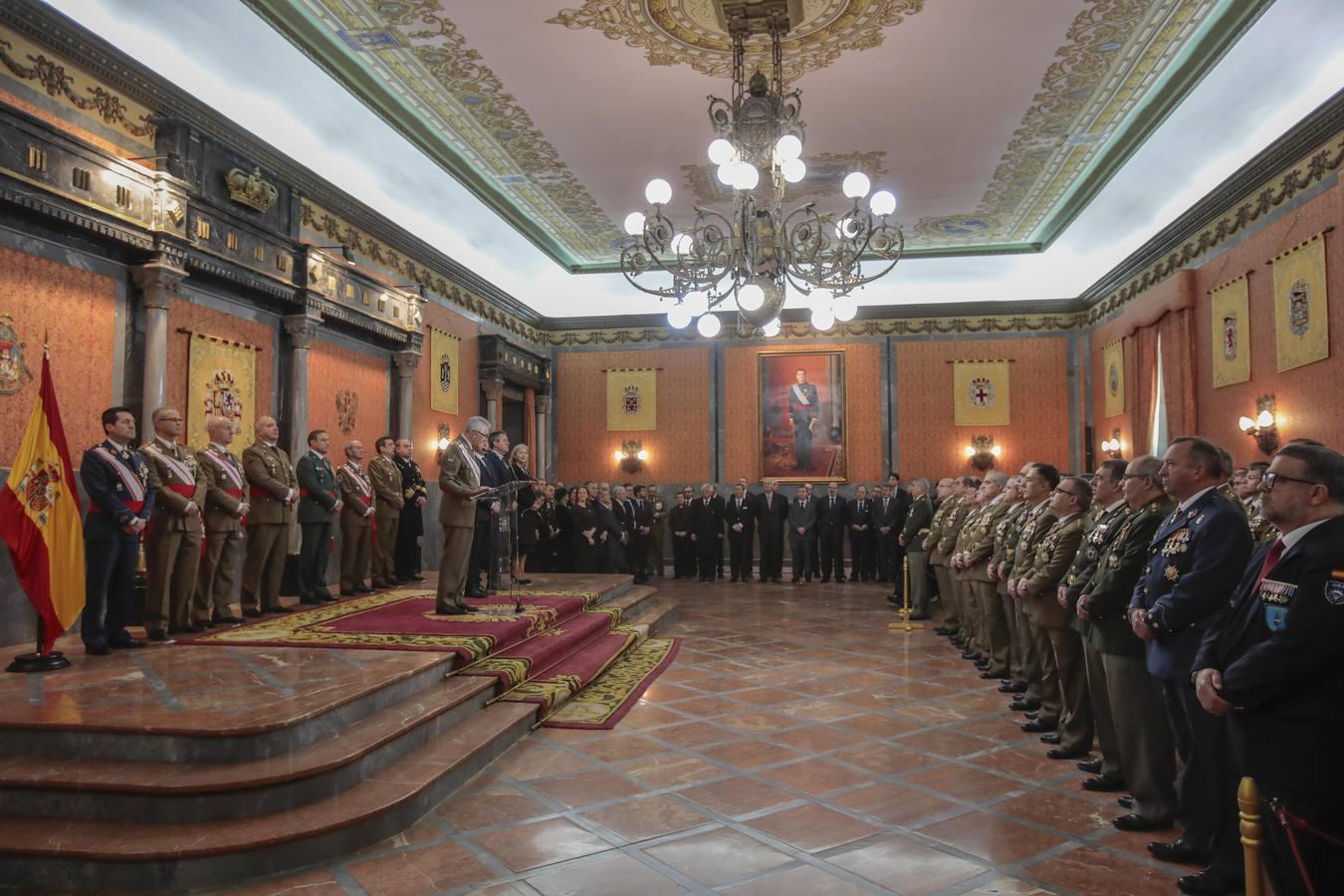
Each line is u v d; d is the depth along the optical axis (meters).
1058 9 7.66
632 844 3.90
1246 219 9.93
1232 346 10.27
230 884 3.54
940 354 16.86
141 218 7.25
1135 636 4.17
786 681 7.15
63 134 6.45
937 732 5.68
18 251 6.47
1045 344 16.55
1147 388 12.77
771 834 4.01
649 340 17.81
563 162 11.17
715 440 17.47
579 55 8.43
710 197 12.45
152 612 6.25
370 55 8.41
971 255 15.18
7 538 5.26
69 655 5.72
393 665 5.36
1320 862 2.54
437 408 12.99
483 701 5.71
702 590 13.97
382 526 9.71
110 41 7.29
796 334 17.34
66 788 3.81
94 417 7.07
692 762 5.07
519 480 10.25
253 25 7.54
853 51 8.34
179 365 8.00
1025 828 4.09
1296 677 2.61
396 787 4.19
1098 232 13.50
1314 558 2.67
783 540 15.76
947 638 9.23
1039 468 6.17
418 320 11.88
